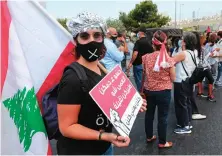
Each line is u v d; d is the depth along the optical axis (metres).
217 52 8.41
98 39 1.74
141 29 6.80
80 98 1.63
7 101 1.69
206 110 6.28
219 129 5.03
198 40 5.27
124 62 9.59
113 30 5.00
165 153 4.06
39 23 1.91
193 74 4.62
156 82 3.94
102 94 1.64
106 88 1.69
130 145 4.34
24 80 1.73
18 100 1.72
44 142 1.77
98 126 1.73
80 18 1.71
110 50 4.47
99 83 1.64
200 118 5.63
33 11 1.88
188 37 4.55
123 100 1.83
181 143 4.43
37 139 1.74
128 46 10.34
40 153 1.74
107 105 1.66
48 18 1.92
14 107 1.71
